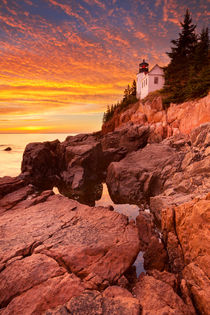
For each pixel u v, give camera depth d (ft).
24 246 30.63
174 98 131.95
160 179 77.10
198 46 138.82
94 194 88.63
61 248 30.55
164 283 24.49
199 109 99.19
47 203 49.49
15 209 46.09
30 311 20.39
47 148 123.34
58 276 24.90
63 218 41.09
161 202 54.70
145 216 49.19
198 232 28.19
